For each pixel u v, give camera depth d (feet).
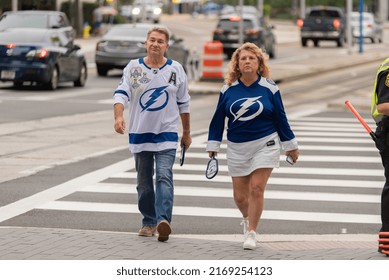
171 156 44.73
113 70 177.99
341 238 46.96
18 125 95.14
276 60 208.23
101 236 44.93
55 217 51.42
